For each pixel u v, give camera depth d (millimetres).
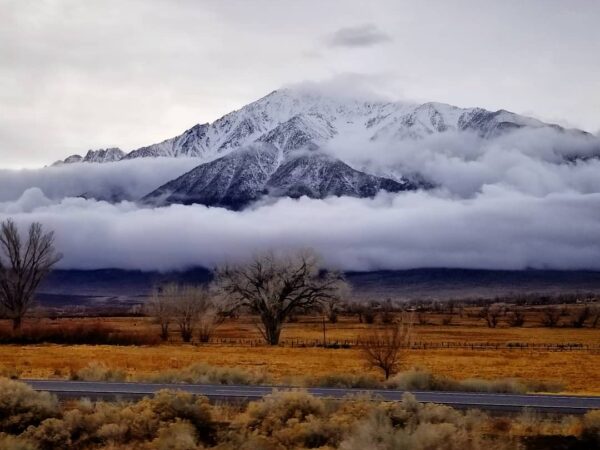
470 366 59094
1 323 95875
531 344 91000
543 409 28688
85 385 37469
